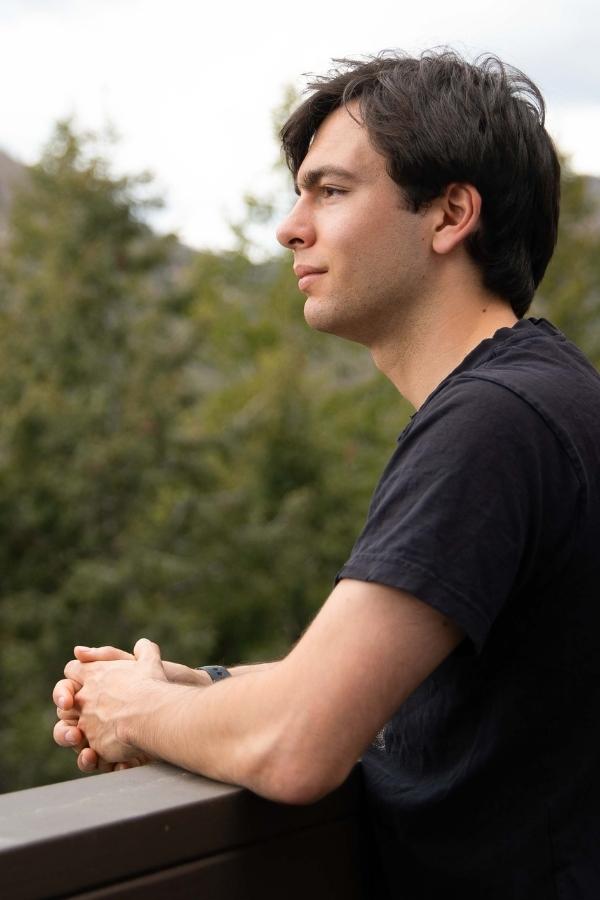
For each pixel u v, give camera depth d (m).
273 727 1.06
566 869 1.12
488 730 1.15
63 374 17.52
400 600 1.05
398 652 1.04
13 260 19.22
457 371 1.28
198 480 18.58
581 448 1.14
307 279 1.40
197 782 1.12
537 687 1.14
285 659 1.11
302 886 1.17
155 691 1.25
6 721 16.20
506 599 1.10
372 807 1.25
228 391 23.34
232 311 24.41
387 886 1.25
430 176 1.34
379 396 24.22
